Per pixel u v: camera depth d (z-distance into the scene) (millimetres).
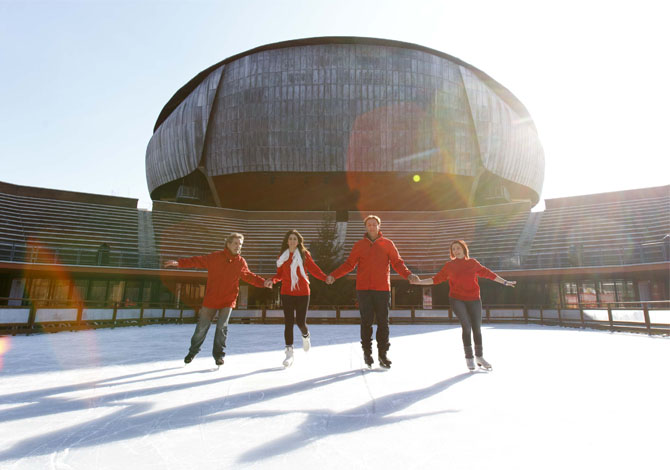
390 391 3412
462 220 33156
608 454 1964
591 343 8344
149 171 48031
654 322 11062
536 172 46812
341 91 38281
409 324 19906
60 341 8531
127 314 15258
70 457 1896
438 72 39812
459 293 4910
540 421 2535
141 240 28531
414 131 38312
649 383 3812
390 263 5027
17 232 25438
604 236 26234
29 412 2697
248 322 20656
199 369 4625
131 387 3549
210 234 31578
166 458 1892
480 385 3689
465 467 1796
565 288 24156
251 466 1803
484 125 40062
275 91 38531
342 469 1769
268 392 3352
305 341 6008
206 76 43844
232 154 38906
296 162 38000
